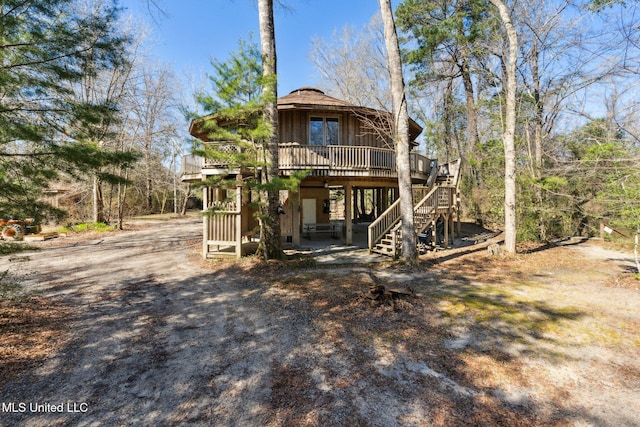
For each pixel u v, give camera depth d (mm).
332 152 12203
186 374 3713
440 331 4852
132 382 3545
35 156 4547
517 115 13172
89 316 5574
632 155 7191
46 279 8148
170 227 22375
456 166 15898
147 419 2938
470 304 6039
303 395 3293
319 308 5895
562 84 13172
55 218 5012
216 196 10875
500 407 3086
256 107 7965
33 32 4219
